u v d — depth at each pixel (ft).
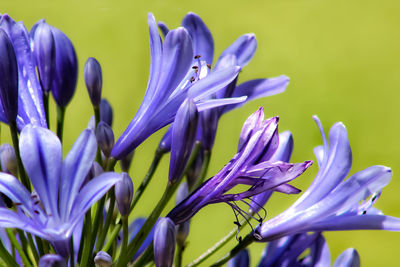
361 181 1.74
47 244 1.74
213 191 1.75
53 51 1.83
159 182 3.94
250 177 1.74
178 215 1.76
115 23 4.73
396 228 1.74
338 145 1.75
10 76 1.75
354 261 1.79
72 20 4.73
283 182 1.74
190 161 1.88
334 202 1.76
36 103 1.82
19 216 1.63
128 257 1.75
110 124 1.94
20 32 1.82
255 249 3.56
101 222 1.80
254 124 1.75
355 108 4.70
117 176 1.63
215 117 1.84
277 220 1.78
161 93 1.76
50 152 1.65
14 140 1.77
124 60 4.69
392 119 4.66
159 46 1.76
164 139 1.87
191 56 1.74
